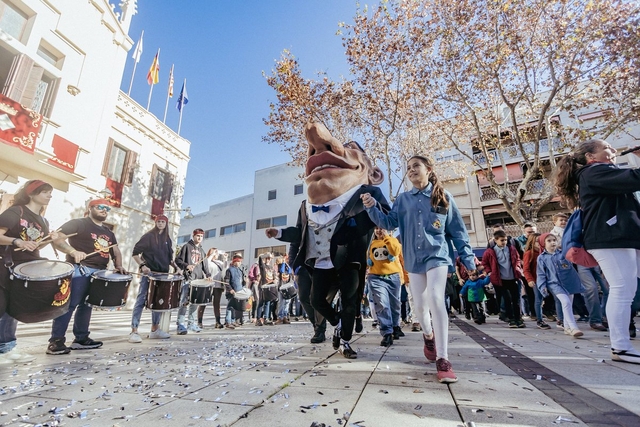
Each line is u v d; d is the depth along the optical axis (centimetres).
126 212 1351
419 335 502
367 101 1142
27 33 941
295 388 202
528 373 234
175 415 159
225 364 280
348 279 315
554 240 505
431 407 165
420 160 284
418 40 1019
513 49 952
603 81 1074
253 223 2680
